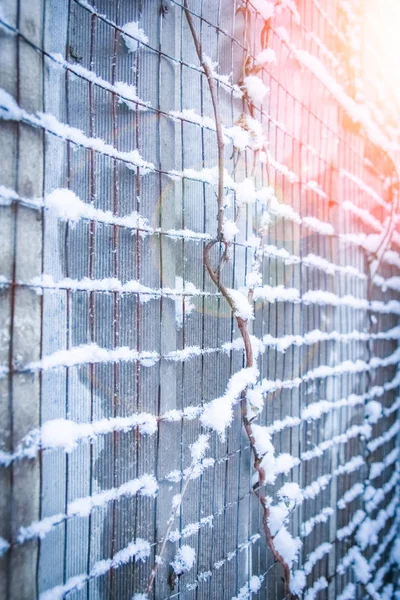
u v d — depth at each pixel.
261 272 1.94
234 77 1.83
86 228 1.45
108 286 1.48
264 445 1.77
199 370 1.72
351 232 2.59
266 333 1.96
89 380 1.45
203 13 1.75
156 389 1.60
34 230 1.33
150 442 1.58
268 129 1.96
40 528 1.32
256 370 1.74
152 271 1.60
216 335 1.77
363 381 2.70
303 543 2.15
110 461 1.49
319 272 2.30
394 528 3.14
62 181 1.41
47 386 1.36
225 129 1.77
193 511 1.69
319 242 2.30
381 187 3.00
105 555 1.48
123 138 1.54
